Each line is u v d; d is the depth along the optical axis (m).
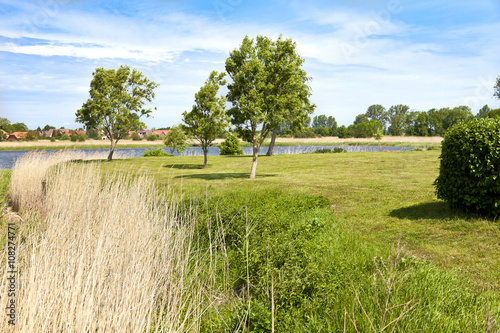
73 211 7.00
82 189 9.05
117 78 31.91
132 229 5.47
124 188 8.52
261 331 3.59
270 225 7.06
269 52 17.34
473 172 7.54
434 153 26.00
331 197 11.21
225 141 38.69
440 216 8.12
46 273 3.58
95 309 3.29
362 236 7.09
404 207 9.33
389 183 12.98
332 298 4.07
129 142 82.06
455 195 7.96
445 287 4.33
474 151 7.53
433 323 3.43
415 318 3.47
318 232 7.12
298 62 18.66
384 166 19.25
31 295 3.10
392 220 8.30
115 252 4.50
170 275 4.68
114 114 30.00
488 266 5.31
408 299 3.83
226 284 5.05
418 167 18.16
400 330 3.26
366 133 124.88
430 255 5.93
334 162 22.91
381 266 4.97
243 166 24.44
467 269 5.25
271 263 4.80
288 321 3.73
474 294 4.22
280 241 5.68
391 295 3.85
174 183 14.41
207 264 5.64
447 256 5.84
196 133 23.88
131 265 4.12
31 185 10.48
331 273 4.76
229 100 18.50
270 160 28.03
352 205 10.11
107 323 3.12
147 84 32.78
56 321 3.13
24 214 8.53
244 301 4.33
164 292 4.20
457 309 3.78
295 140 87.50
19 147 51.22
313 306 3.97
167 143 44.50
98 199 7.87
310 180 14.96
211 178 17.58
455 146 7.89
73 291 3.31
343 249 6.04
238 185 14.23
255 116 16.61
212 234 6.84
